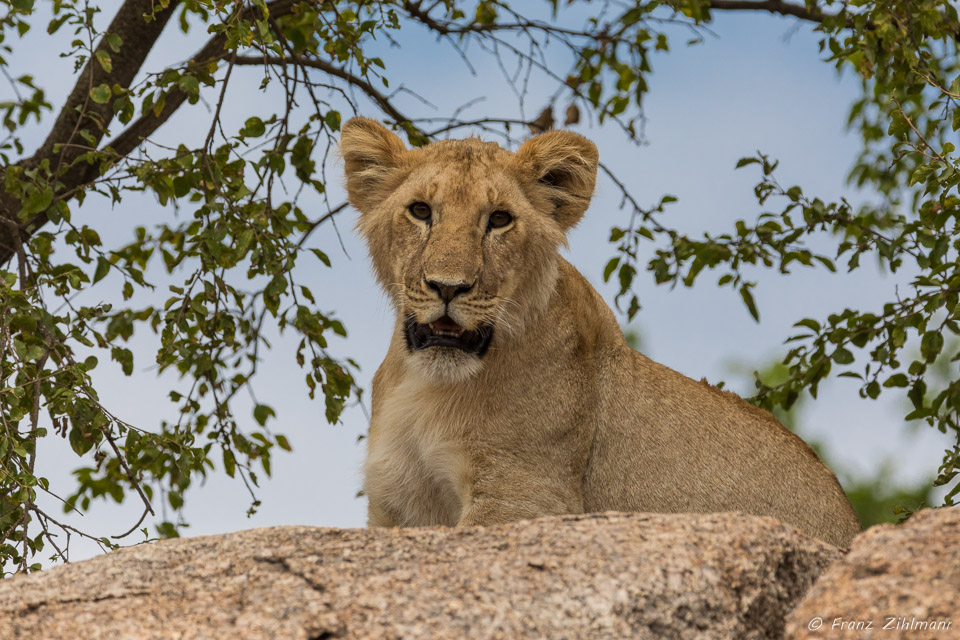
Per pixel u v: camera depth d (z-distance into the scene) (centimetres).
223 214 1066
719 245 1327
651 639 588
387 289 1015
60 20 1117
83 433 1002
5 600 629
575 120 1535
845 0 1277
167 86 1101
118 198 1074
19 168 1091
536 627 582
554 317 1003
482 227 949
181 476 1109
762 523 667
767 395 1351
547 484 977
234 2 1080
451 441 975
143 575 647
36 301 1062
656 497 1017
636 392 1041
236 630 586
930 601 559
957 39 1374
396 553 655
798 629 575
